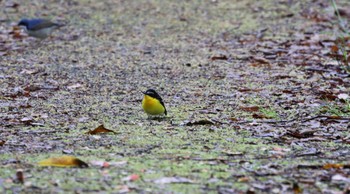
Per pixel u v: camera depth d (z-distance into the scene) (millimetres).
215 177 7957
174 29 21391
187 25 21891
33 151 9133
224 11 23531
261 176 8047
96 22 22188
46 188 7453
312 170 8359
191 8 23938
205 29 21375
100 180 7762
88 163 8453
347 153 9297
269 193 7434
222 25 21844
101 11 23531
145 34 20750
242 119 11562
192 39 20094
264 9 23609
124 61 17156
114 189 7441
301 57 17641
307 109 12367
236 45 19281
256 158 8922
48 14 23000
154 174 8031
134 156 8898
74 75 15430
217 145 9656
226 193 7371
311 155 9156
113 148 9359
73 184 7605
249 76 15500
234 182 7781
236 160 8781
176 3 24625
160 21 22391
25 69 15953
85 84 14516
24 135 10156
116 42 19641
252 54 18078
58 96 13320
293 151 9375
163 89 14141
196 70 16156
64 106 12438
